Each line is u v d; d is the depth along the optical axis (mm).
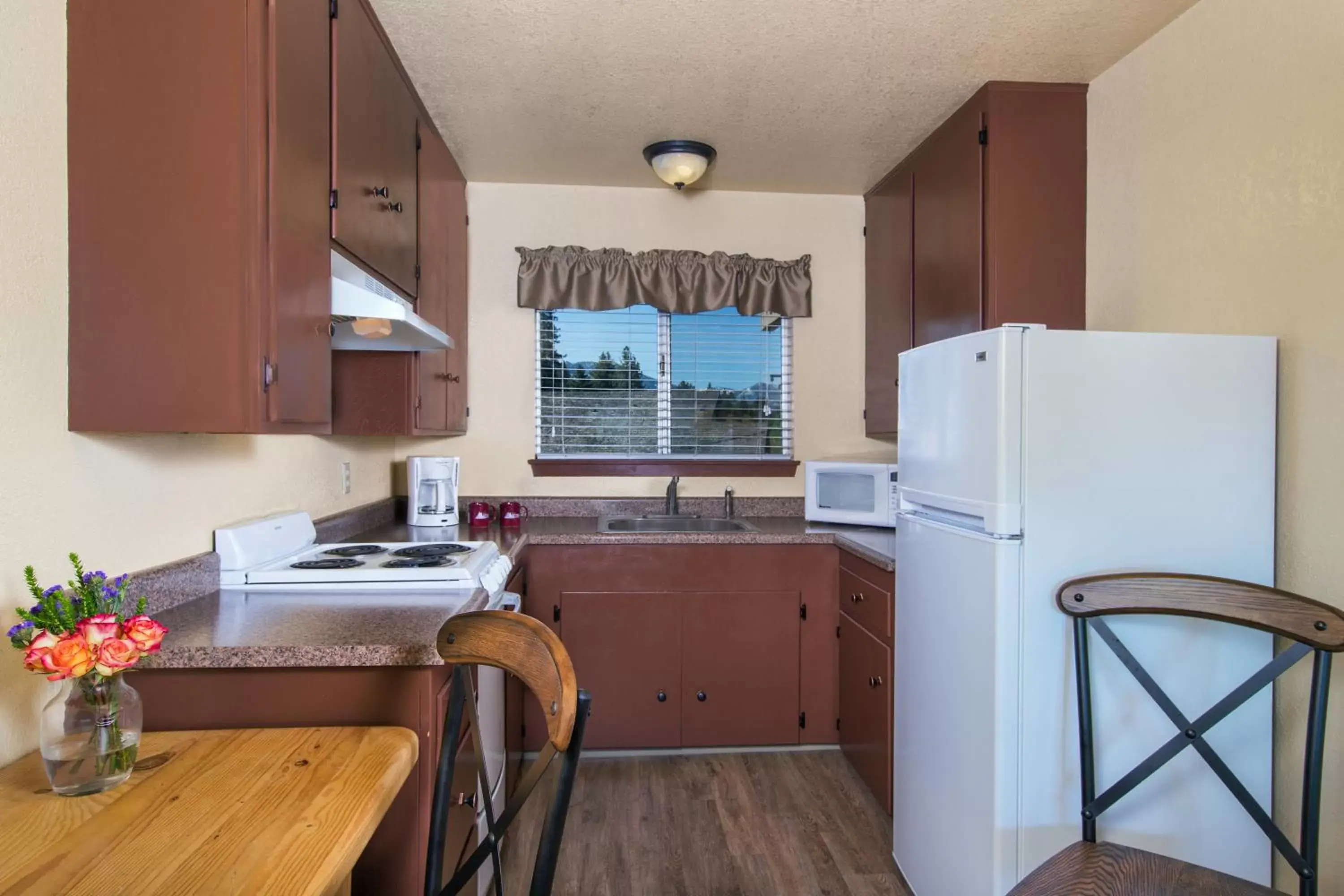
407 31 1825
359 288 1481
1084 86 2129
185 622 1316
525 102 2234
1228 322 1657
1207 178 1712
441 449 2984
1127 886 1105
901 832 1844
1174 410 1437
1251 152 1594
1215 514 1454
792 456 3111
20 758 1058
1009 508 1378
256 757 992
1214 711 1266
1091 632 1388
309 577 1582
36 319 1084
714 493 3082
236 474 1692
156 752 1007
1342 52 1403
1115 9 1753
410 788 1209
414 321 1586
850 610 2471
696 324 3107
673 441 3105
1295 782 1477
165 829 807
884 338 2871
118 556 1280
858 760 2389
